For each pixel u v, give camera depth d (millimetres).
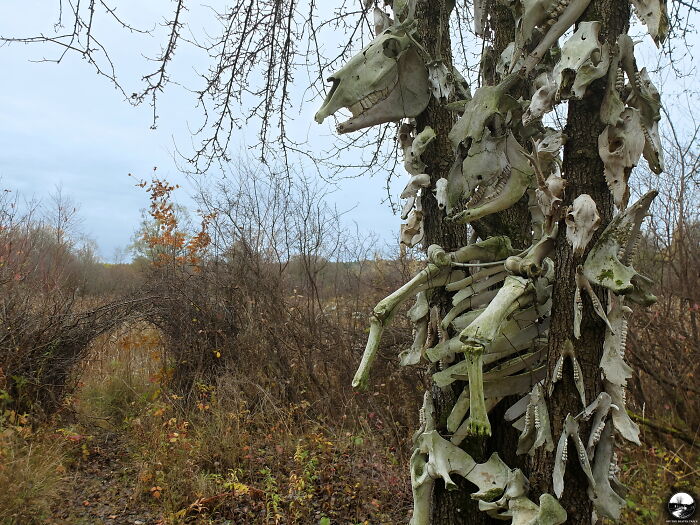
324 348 7164
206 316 7387
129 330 7758
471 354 2059
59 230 9164
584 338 2125
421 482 2578
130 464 5750
